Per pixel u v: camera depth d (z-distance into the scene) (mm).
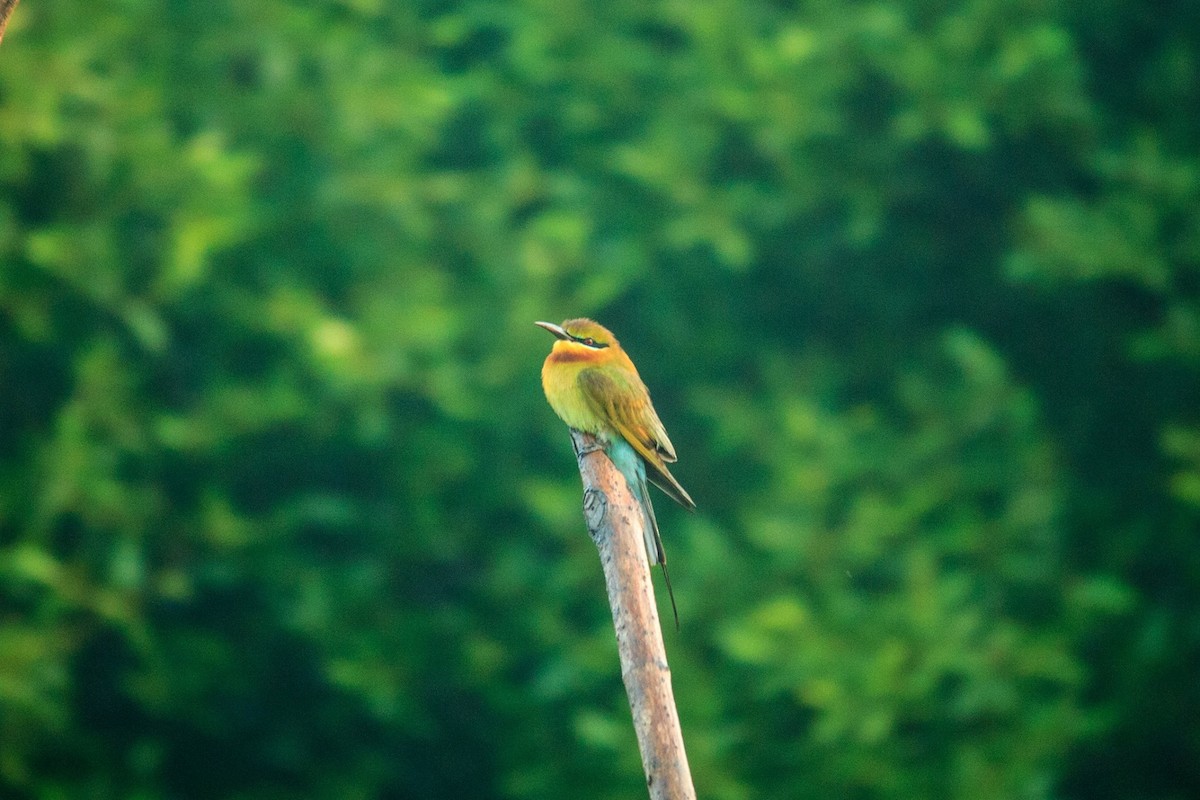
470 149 19766
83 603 14828
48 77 14703
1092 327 18203
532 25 17641
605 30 18141
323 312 16141
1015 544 15734
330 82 16719
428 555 17344
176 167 15500
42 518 14688
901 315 18688
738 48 17422
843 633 14766
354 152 16969
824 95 17219
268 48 16516
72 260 14867
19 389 16672
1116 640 16047
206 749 17594
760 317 19016
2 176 14828
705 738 14844
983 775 14109
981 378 16328
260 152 17094
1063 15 17906
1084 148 17516
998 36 17078
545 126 19062
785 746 15516
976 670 14398
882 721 14008
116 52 16469
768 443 16766
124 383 15391
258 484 17766
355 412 16438
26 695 13906
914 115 16703
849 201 17594
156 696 15516
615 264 17047
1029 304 18594
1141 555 16578
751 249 17047
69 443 14758
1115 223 16312
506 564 16688
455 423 17094
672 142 17172
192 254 14875
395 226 17141
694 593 15766
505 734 16891
